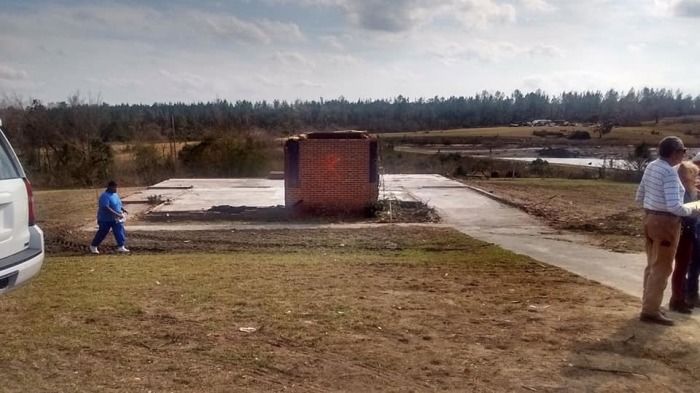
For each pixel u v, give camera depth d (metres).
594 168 39.53
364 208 20.14
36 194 29.31
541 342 5.73
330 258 11.77
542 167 40.81
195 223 18.83
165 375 4.91
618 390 4.68
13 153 6.29
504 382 4.81
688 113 74.31
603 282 9.00
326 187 20.31
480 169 41.47
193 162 42.91
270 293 7.79
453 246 13.80
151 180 41.19
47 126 42.81
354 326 6.22
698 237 6.99
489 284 8.64
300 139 20.27
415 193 25.70
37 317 6.55
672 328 6.16
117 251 13.77
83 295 7.67
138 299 7.42
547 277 9.31
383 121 75.88
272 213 20.09
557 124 82.12
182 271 9.74
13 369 5.02
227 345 5.62
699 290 8.01
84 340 5.75
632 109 77.56
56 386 4.68
